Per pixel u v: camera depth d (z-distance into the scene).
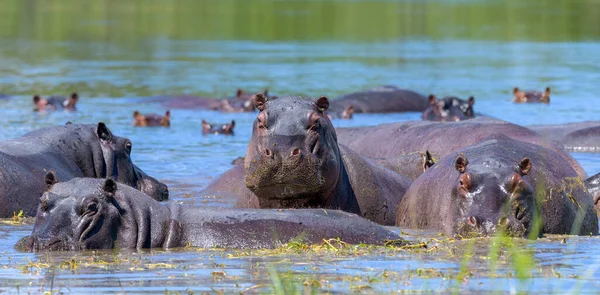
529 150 36.25
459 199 32.06
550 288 23.61
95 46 129.50
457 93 86.38
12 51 121.31
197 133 66.44
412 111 80.00
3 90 85.88
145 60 113.62
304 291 23.56
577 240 31.34
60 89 87.81
